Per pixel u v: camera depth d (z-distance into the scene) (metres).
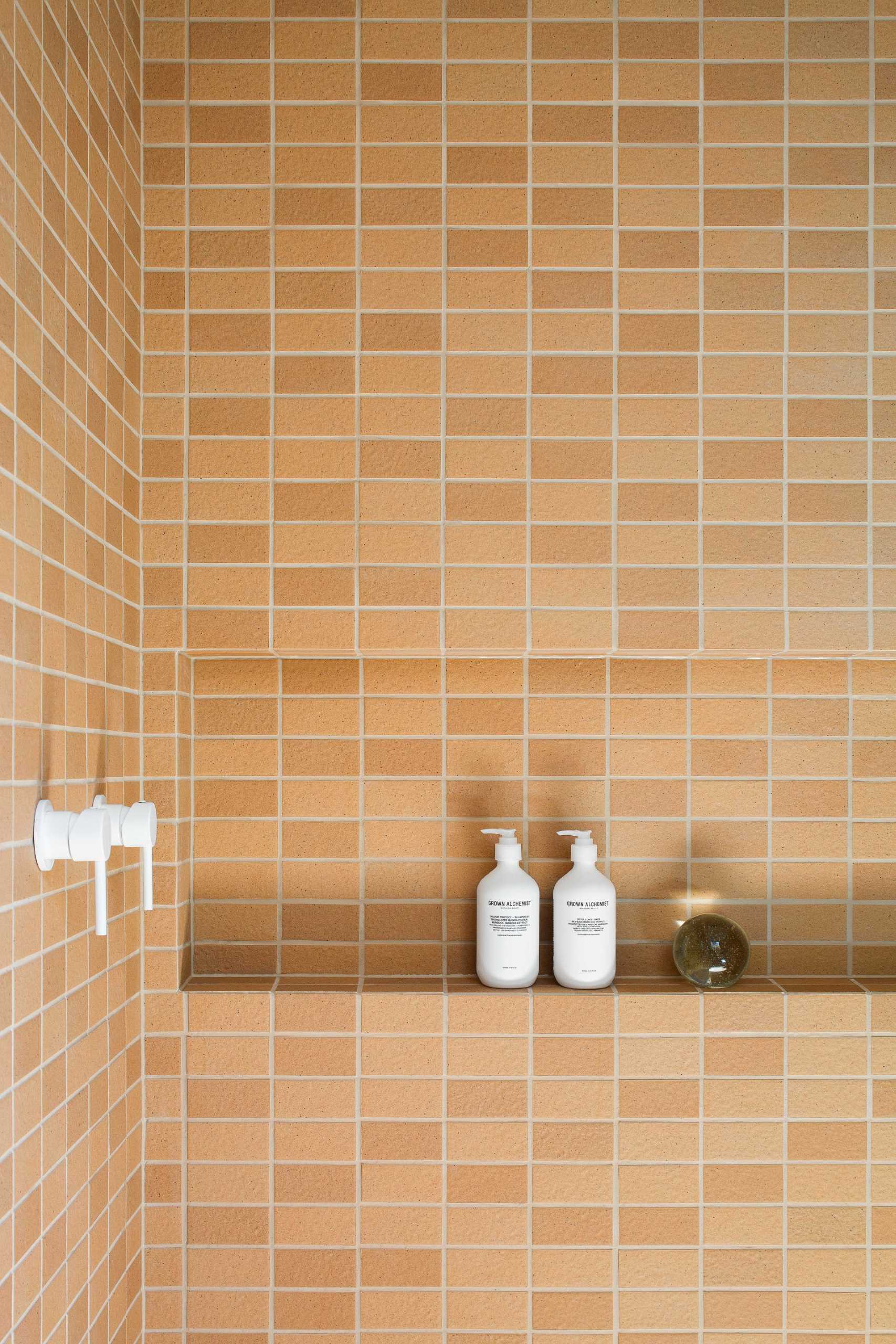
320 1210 1.21
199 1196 1.21
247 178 1.23
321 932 1.32
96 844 0.85
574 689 1.34
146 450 1.22
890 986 1.27
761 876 1.34
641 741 1.34
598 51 1.24
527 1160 1.22
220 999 1.22
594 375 1.23
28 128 0.85
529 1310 1.22
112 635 1.10
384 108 1.24
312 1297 1.21
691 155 1.24
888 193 1.25
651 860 1.34
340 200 1.23
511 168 1.24
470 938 1.33
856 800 1.34
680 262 1.24
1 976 0.78
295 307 1.23
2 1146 0.78
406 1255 1.21
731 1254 1.22
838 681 1.34
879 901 1.34
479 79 1.24
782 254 1.24
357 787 1.33
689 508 1.23
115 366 1.11
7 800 0.80
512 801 1.33
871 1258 1.22
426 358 1.23
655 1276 1.22
